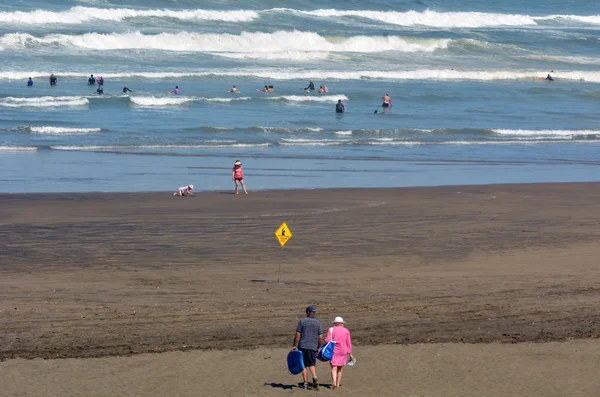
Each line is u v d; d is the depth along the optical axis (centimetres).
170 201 5897
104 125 9919
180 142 8988
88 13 18575
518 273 4016
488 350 2947
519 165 8231
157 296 3503
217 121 10562
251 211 5559
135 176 7000
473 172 7700
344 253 4391
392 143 9462
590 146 9700
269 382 2622
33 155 7919
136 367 2711
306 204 5850
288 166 7762
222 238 4706
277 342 2994
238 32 18600
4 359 2748
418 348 2948
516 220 5412
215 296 3525
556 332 3153
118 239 4634
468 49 19438
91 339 2956
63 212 5391
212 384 2588
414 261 4241
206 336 3030
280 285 3722
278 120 10869
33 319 3152
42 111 10844
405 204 5916
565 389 2608
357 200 6050
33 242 4519
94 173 7081
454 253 4438
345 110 12094
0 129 9319
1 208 5478
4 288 3572
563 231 5084
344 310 3359
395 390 2570
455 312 3366
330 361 2578
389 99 12206
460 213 5612
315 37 18288
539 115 12350
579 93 14788
